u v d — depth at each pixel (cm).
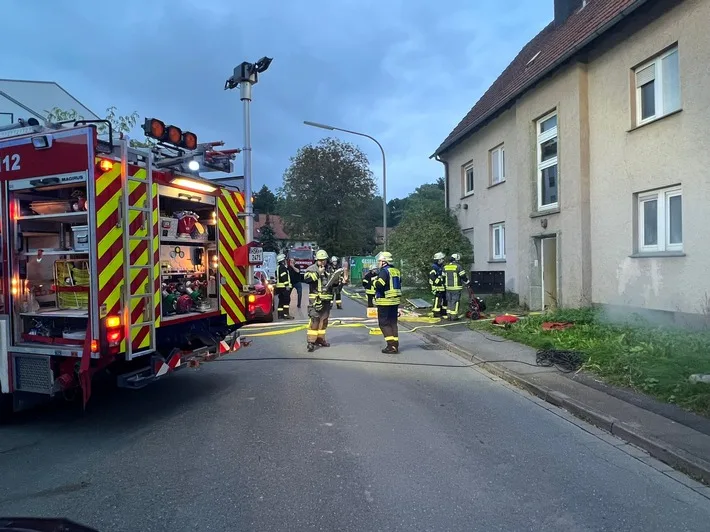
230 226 705
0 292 520
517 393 666
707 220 858
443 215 1981
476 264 1811
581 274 1155
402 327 1245
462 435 509
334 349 982
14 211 517
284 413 580
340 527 335
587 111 1147
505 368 761
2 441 503
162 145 590
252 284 735
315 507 362
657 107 969
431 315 1392
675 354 730
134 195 516
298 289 1675
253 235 742
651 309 982
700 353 720
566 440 496
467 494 381
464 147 1906
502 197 1608
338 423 544
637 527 335
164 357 586
